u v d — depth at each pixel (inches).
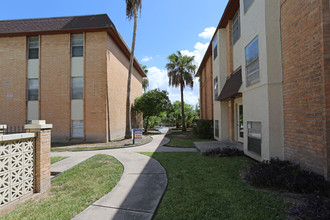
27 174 141.8
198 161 239.5
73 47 534.6
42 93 528.7
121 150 370.0
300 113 167.0
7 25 536.4
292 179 136.3
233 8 366.9
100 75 520.1
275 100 197.8
